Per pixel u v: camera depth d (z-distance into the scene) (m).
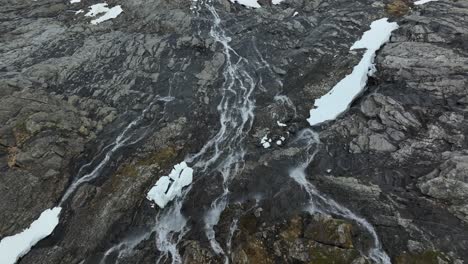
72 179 23.14
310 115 25.84
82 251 19.98
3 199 21.27
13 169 22.36
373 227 18.80
